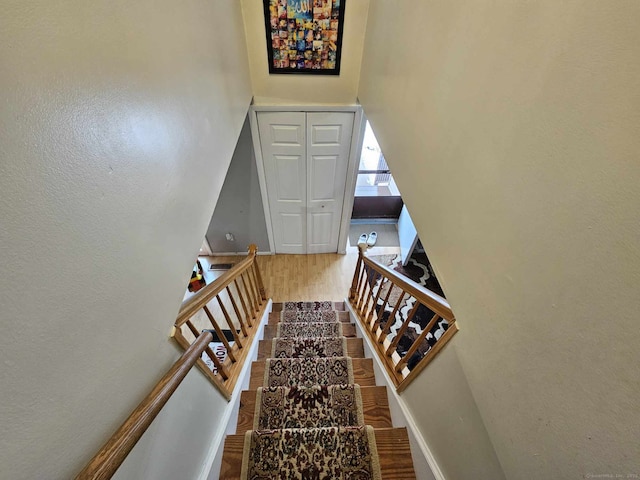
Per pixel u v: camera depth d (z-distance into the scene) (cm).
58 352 50
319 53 249
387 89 185
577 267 56
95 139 60
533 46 66
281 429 153
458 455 107
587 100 53
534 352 69
